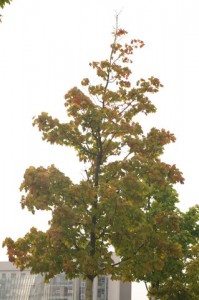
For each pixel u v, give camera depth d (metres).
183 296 22.25
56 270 15.08
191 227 24.58
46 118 16.83
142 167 15.92
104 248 15.73
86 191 14.98
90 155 17.44
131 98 17.38
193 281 22.28
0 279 55.22
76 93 16.72
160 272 21.98
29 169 15.36
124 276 15.76
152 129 16.64
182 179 15.94
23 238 16.03
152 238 15.23
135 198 14.97
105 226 15.41
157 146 16.62
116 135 17.03
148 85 17.44
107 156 17.17
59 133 16.91
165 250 15.52
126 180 14.88
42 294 50.75
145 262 15.04
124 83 17.59
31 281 53.31
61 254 15.10
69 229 14.77
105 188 14.97
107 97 17.22
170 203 24.50
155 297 23.11
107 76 17.69
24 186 15.21
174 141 16.69
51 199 15.09
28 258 15.87
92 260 14.45
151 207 23.98
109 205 14.53
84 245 16.31
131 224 15.19
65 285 50.31
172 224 16.11
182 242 23.44
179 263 22.00
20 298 52.47
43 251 15.62
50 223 15.70
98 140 16.81
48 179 15.04
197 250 22.75
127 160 16.08
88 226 14.97
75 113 16.91
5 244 16.05
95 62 17.69
